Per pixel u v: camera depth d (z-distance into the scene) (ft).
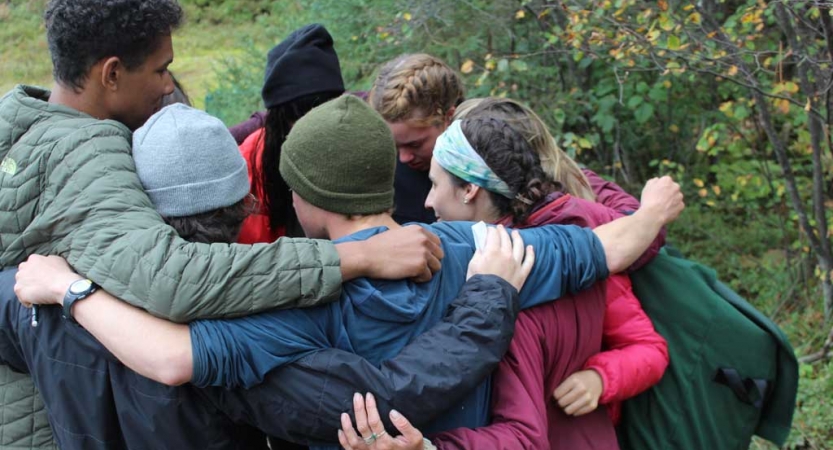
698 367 7.39
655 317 7.46
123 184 5.78
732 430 7.52
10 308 6.03
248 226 8.82
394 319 5.61
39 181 5.91
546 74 18.31
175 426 5.75
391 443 5.34
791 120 16.89
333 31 20.12
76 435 6.04
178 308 5.31
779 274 16.94
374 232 5.82
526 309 6.21
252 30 35.12
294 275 5.41
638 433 7.48
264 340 5.37
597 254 6.37
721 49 13.73
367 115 5.92
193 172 5.89
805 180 18.29
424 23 17.70
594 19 14.61
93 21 6.24
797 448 12.17
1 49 34.91
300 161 5.83
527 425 5.77
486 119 6.99
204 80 30.71
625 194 8.84
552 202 7.00
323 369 5.38
